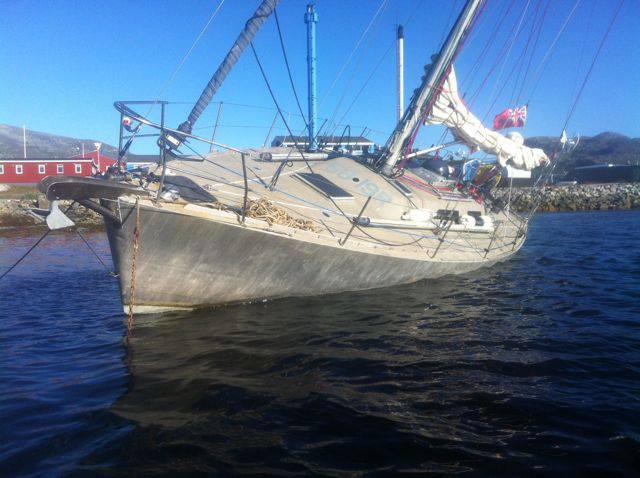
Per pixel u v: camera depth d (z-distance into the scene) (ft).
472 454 11.68
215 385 15.75
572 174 210.59
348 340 20.21
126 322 23.91
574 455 11.59
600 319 23.53
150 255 21.89
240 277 24.30
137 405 14.43
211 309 24.90
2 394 15.49
